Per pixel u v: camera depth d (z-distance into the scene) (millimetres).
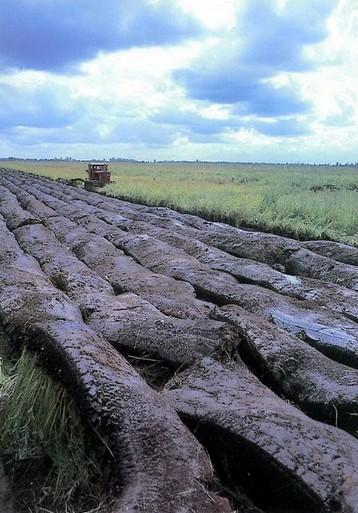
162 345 3986
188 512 2307
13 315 4590
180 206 18594
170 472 2502
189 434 2822
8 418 3295
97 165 36438
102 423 2854
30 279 5934
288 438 2639
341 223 13141
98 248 8875
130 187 27906
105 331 4430
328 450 2604
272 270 6879
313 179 36031
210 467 2668
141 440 2688
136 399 3002
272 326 4359
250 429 2711
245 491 2643
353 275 6871
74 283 6234
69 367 3268
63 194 25125
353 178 36938
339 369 3707
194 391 3355
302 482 2410
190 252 8664
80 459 2881
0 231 10938
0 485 2967
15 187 31844
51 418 3154
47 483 2926
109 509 2416
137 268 7402
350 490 2342
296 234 12688
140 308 5094
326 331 4551
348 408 3307
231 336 3889
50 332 3727
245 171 61906
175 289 6129
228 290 5875
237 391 3303
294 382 3674
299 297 6008
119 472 2572
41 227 11352
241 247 8844
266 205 16312
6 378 3807
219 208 16297
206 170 68562
